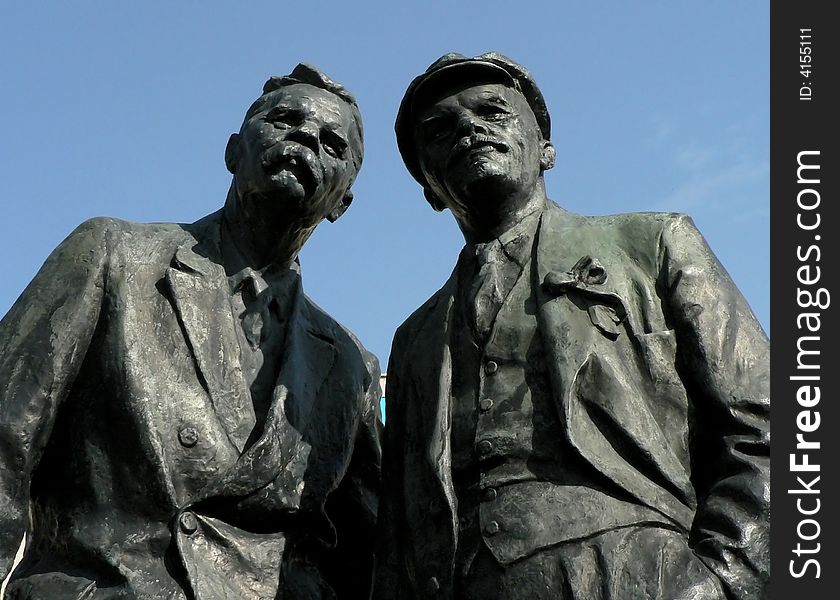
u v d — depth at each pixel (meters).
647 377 6.84
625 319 6.94
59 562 6.98
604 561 6.33
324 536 7.45
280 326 7.77
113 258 7.40
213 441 7.19
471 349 7.09
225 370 7.39
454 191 7.40
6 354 7.14
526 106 7.62
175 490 7.05
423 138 7.55
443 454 6.80
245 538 7.15
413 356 7.26
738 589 6.26
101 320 7.28
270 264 7.85
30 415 7.00
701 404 6.83
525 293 7.14
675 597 6.21
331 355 7.87
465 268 7.44
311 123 7.73
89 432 7.12
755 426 6.63
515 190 7.37
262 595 7.05
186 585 6.84
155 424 7.10
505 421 6.79
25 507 6.93
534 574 6.39
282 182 7.57
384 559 7.03
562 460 6.64
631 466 6.66
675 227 7.18
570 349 6.82
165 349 7.31
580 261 7.11
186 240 7.73
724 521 6.42
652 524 6.47
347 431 7.73
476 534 6.61
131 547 6.91
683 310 6.91
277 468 7.21
